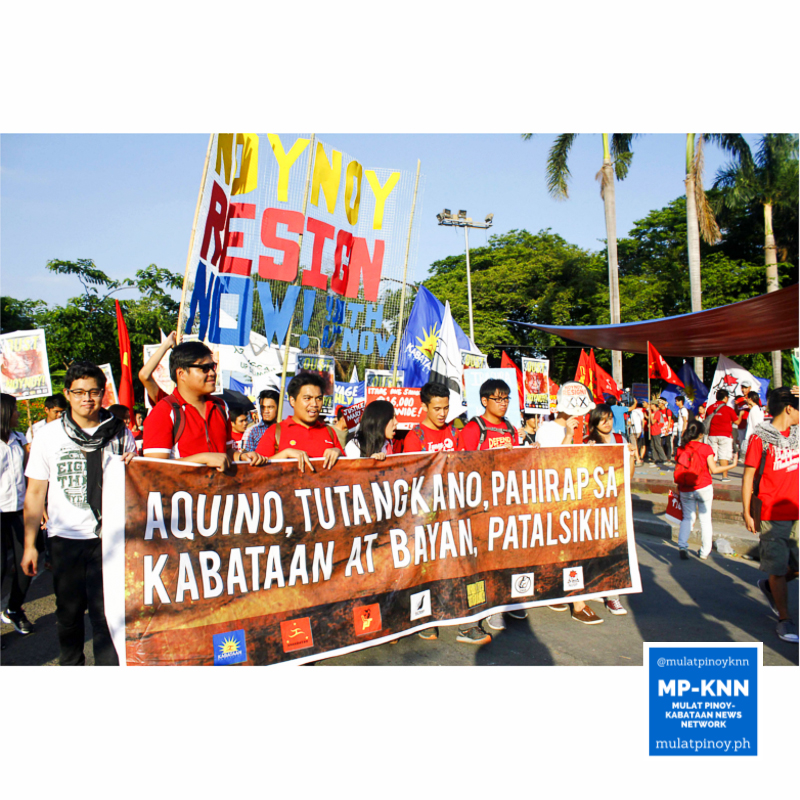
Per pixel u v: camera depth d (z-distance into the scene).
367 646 3.59
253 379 7.62
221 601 3.17
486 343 29.09
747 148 19.23
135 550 2.98
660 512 8.54
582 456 4.54
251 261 5.20
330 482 3.55
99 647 3.19
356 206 5.98
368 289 6.10
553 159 19.80
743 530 7.21
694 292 17.75
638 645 4.27
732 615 4.87
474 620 4.02
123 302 16.20
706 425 11.23
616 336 13.57
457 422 7.01
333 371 6.00
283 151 5.31
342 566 3.56
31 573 3.15
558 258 29.83
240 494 3.26
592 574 4.54
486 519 4.16
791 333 11.27
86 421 3.26
